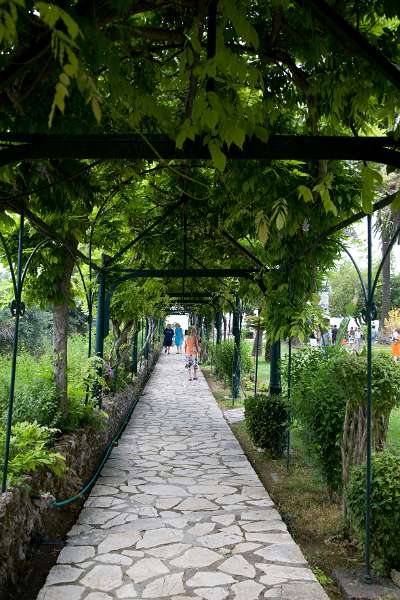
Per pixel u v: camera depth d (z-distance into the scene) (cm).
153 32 265
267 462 641
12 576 304
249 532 405
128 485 539
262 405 655
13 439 369
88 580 321
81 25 170
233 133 177
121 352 971
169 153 207
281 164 407
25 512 335
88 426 556
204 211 601
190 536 397
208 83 197
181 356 2923
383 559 322
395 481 326
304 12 254
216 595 304
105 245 767
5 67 179
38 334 1316
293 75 312
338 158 205
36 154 203
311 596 303
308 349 516
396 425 799
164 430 852
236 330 1183
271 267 621
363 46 175
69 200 368
